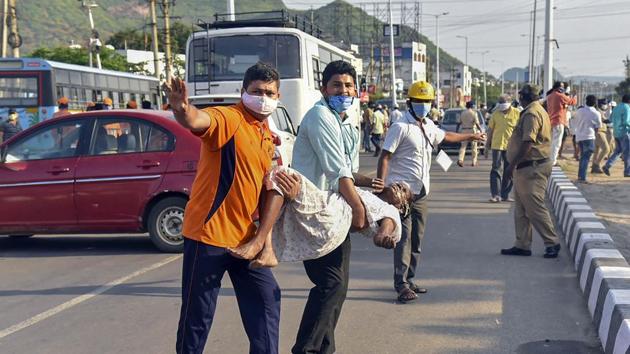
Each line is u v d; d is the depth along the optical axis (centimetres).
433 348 542
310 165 467
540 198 836
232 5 2297
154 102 3169
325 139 453
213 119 403
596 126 1545
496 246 920
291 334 581
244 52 1536
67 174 913
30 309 673
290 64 1523
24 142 934
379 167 645
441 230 1034
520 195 843
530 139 813
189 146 907
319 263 464
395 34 5025
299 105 1515
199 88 1543
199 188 423
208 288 423
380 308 647
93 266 852
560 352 531
